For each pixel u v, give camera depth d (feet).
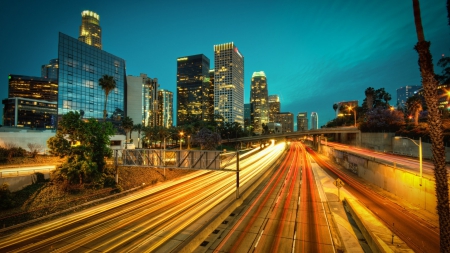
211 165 109.40
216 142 336.29
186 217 85.25
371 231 65.82
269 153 365.81
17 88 606.14
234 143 524.52
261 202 106.22
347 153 196.54
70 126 119.24
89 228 76.18
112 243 64.64
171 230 73.26
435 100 35.24
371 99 413.18
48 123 554.05
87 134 122.52
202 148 335.88
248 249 60.90
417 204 92.27
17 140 164.45
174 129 402.72
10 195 89.71
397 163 156.35
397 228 70.59
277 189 131.75
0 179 95.96
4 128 210.18
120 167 160.35
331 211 90.48
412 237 64.59
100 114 376.89
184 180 164.14
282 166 225.56
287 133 433.07
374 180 134.41
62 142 116.88
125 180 144.05
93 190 119.75
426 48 35.32
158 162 119.34
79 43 351.87
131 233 71.46
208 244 64.23
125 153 127.65
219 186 140.46
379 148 260.83
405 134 233.55
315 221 80.84
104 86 230.48
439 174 34.73
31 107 529.86
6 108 517.55
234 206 96.68
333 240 65.72
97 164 130.21
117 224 79.56
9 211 86.02
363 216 81.05
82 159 120.57
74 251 60.39
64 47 332.80
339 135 420.77
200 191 128.47
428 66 35.45
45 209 93.30
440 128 35.09
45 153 176.45
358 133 309.42
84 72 356.59
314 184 141.49
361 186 131.34
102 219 84.94
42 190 105.40
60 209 96.02
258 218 84.84
